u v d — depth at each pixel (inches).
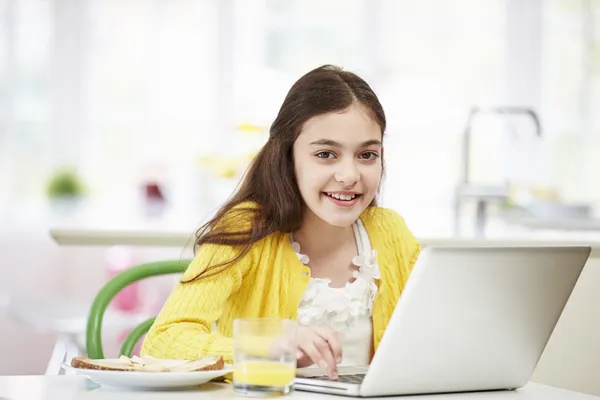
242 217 72.0
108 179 222.5
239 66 225.0
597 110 228.2
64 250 211.8
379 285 76.4
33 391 53.9
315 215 74.4
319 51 226.2
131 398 52.2
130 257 209.3
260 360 52.9
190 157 224.2
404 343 52.5
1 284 210.7
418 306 51.9
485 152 227.9
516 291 55.3
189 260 81.7
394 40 227.3
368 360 74.5
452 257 51.6
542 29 228.2
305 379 55.7
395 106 227.1
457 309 53.3
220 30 224.7
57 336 210.5
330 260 75.9
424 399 54.8
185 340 63.6
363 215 79.1
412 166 226.7
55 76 221.1
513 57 227.9
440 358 54.5
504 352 57.2
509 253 53.6
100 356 77.4
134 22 223.8
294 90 70.8
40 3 221.1
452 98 227.9
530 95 227.9
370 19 226.4
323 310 73.1
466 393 58.0
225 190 222.5
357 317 73.9
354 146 68.6
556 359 95.3
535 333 58.1
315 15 226.2
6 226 212.5
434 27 227.9
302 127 69.5
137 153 223.6
